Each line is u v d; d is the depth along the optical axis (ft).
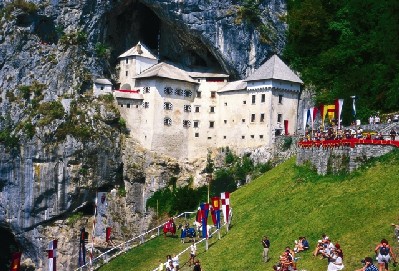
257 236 174.91
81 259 306.76
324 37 360.07
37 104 365.61
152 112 363.97
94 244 357.20
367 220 146.10
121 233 357.82
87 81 376.27
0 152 358.64
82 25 382.22
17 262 217.77
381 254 113.60
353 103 282.77
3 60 376.48
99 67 384.47
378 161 177.68
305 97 344.28
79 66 376.68
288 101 342.03
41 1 379.35
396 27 307.17
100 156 361.30
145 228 351.25
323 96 332.19
